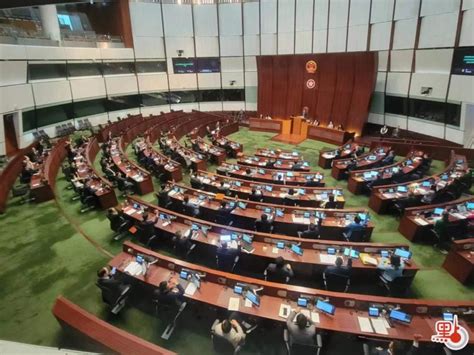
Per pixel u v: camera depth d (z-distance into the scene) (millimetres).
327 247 7613
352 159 15289
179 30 25672
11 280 7805
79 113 21375
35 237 9680
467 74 15414
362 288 7637
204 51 26641
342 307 5852
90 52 21406
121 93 24234
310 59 22141
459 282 7859
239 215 9656
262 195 11180
